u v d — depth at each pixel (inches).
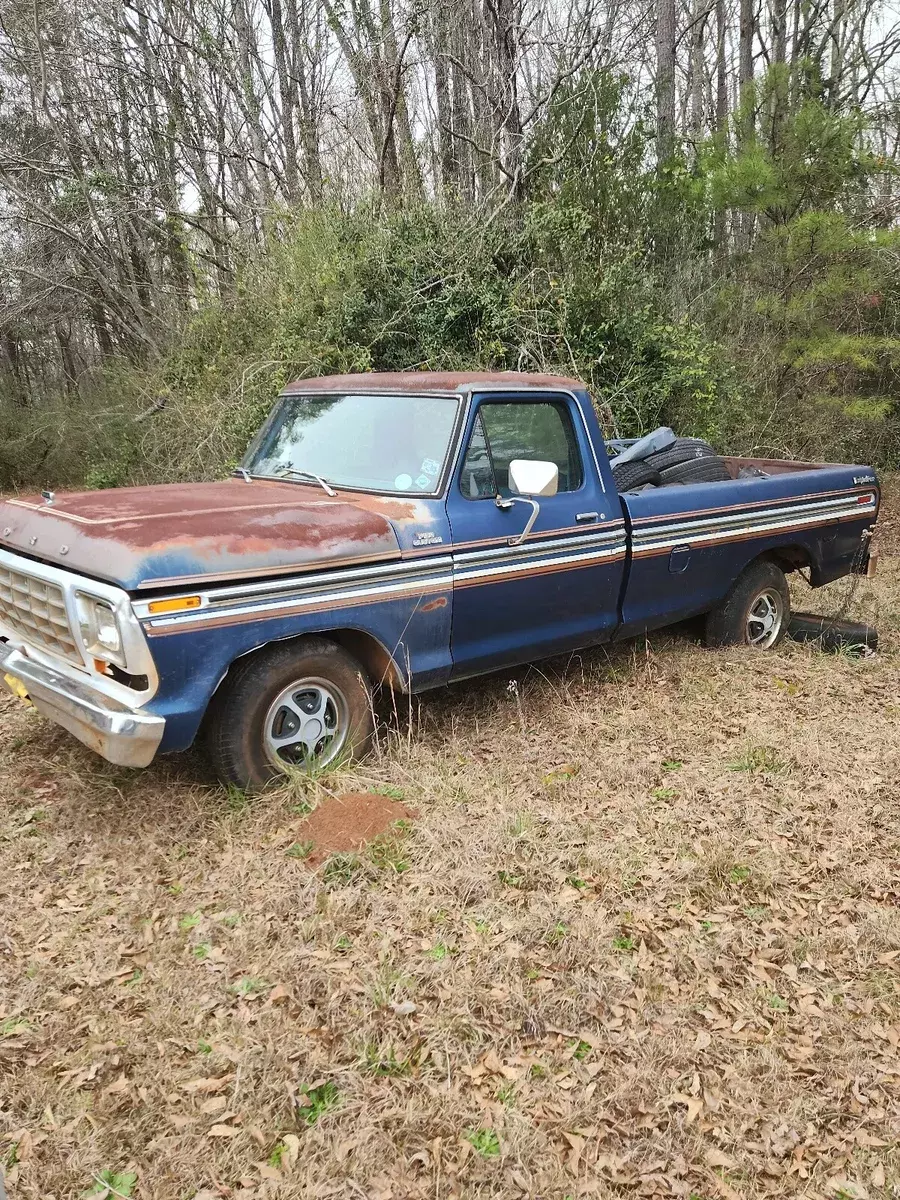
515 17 519.2
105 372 550.9
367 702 173.9
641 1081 106.7
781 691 223.9
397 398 192.2
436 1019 114.6
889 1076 108.9
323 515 165.0
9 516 170.1
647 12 605.0
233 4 573.6
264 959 125.4
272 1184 92.9
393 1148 97.2
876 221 494.0
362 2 494.3
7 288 609.0
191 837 155.0
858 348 453.7
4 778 173.6
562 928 132.8
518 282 388.2
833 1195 94.4
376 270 386.0
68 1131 99.0
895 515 447.2
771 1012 118.7
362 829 152.6
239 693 155.6
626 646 249.3
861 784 177.2
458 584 179.9
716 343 448.1
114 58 578.6
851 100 645.3
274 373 374.6
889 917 136.9
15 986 120.9
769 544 246.7
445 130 538.3
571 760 186.2
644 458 242.4
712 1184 95.2
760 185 448.1
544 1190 93.0
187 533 146.7
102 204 571.5
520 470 170.7
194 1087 104.6
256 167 628.4
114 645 140.9
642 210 490.6
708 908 140.5
